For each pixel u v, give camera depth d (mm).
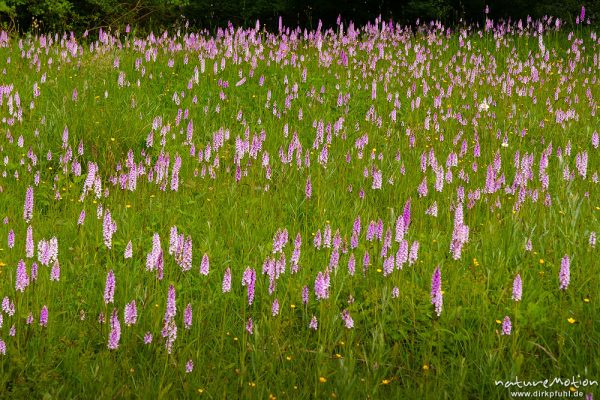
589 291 5418
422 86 12133
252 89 11328
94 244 6012
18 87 10320
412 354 4738
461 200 6750
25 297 4969
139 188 7414
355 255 5895
